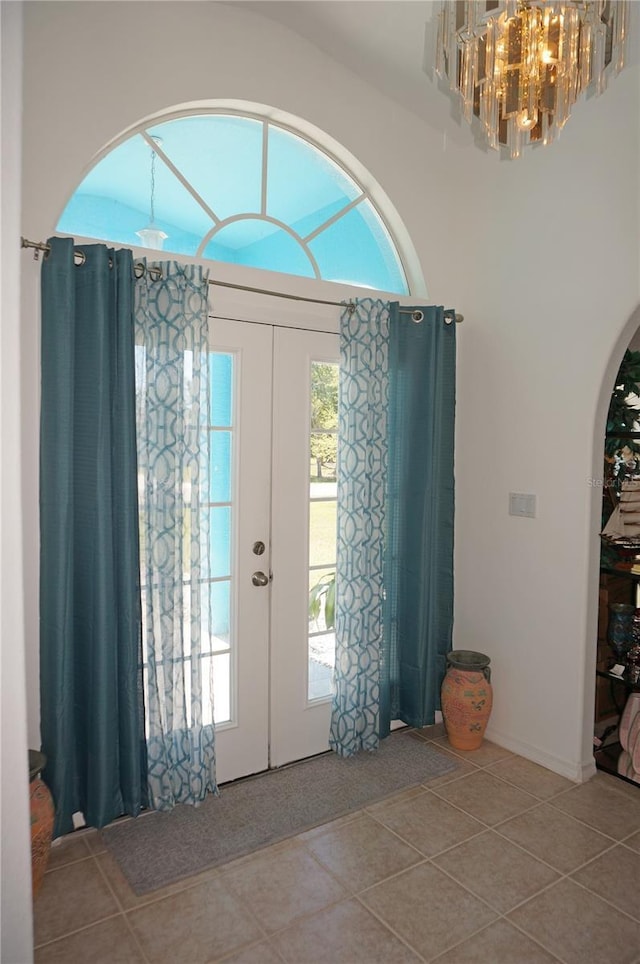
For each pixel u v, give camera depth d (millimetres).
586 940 1860
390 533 2980
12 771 685
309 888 2064
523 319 2969
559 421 2814
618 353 2650
